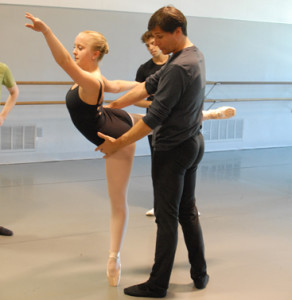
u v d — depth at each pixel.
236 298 2.55
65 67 2.11
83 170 5.79
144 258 3.10
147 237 3.50
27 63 5.93
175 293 2.59
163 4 6.63
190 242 2.62
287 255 3.19
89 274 2.82
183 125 2.34
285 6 7.49
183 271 2.90
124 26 6.43
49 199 4.45
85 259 3.05
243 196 4.77
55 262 2.99
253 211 4.25
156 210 2.47
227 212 4.20
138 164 6.33
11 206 4.18
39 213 4.01
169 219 2.44
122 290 2.62
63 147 6.36
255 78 7.50
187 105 2.29
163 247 2.46
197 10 6.88
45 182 5.13
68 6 6.04
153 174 2.48
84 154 6.51
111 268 2.64
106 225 3.75
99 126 2.42
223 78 7.24
